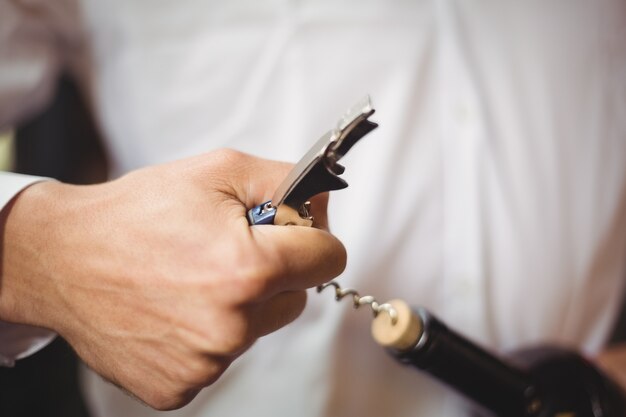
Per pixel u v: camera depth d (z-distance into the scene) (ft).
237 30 1.78
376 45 1.80
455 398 1.86
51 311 1.23
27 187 1.26
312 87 1.80
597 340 2.07
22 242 1.20
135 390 1.21
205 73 1.81
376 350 1.86
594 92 1.94
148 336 1.15
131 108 1.85
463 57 1.82
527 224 1.91
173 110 1.83
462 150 1.85
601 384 1.58
